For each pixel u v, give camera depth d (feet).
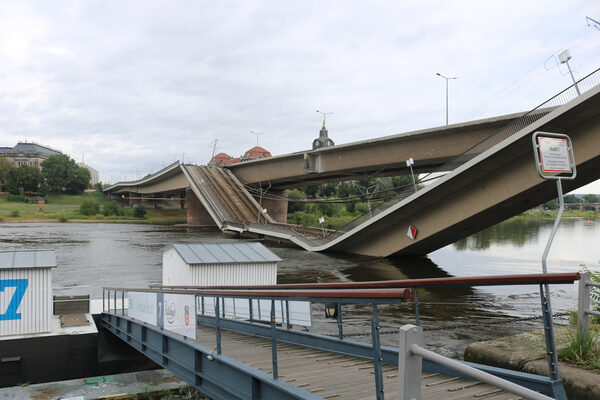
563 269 102.01
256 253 71.20
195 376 28.63
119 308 69.41
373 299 13.14
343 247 150.71
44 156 645.10
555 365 15.74
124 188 494.18
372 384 18.80
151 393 42.11
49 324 59.06
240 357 26.32
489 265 116.88
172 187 342.44
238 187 259.39
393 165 173.17
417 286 22.43
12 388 43.47
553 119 80.74
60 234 242.17
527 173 93.81
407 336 9.86
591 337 19.92
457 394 16.52
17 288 57.77
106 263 135.33
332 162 195.21
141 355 64.39
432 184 105.60
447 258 134.92
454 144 145.48
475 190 104.73
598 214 471.21
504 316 62.80
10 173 519.60
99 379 45.42
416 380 9.95
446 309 68.23
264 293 20.35
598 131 80.84
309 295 16.94
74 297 70.13
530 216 472.44
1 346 55.52
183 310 31.50
